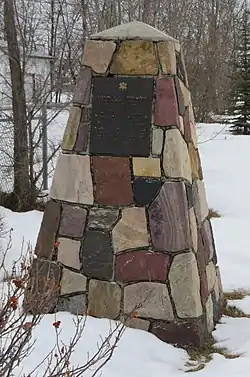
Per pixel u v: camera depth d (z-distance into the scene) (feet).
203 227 14.06
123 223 12.83
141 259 12.68
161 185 12.56
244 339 12.96
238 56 78.13
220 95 74.18
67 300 13.19
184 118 13.44
